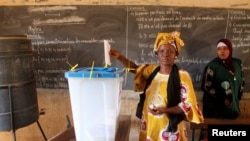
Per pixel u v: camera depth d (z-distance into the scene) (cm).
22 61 149
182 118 133
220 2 191
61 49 202
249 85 199
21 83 149
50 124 213
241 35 194
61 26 199
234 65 182
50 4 198
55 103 209
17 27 202
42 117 212
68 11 197
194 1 191
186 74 135
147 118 143
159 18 193
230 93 181
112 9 195
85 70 127
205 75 185
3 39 139
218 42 185
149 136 137
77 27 199
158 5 192
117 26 197
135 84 151
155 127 136
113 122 122
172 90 132
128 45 198
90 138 123
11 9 200
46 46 202
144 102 147
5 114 145
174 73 134
